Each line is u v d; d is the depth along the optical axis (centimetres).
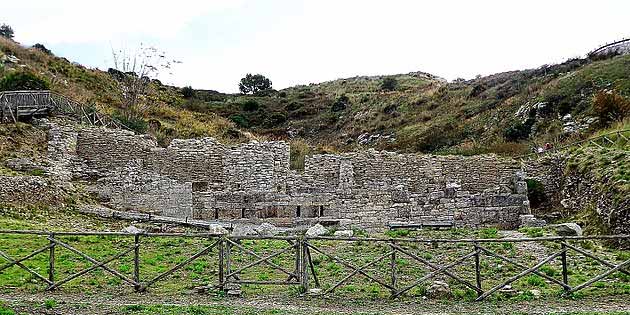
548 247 2597
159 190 3647
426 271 2230
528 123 5884
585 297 1892
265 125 8450
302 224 3594
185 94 9281
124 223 3212
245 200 3744
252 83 11712
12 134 3900
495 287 1894
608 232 2956
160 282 2061
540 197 3956
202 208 3734
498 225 3616
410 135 6850
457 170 4284
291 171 4297
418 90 8938
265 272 2225
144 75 6538
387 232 3127
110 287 1986
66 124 4222
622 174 3161
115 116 5272
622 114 4859
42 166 3572
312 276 2161
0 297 1809
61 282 1909
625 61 6269
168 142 5291
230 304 1798
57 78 6375
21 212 3011
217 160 4147
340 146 7081
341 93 9825
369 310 1752
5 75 5456
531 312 1722
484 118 6619
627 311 1700
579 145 4250
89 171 3900
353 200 3703
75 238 2667
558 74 7025
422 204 3669
